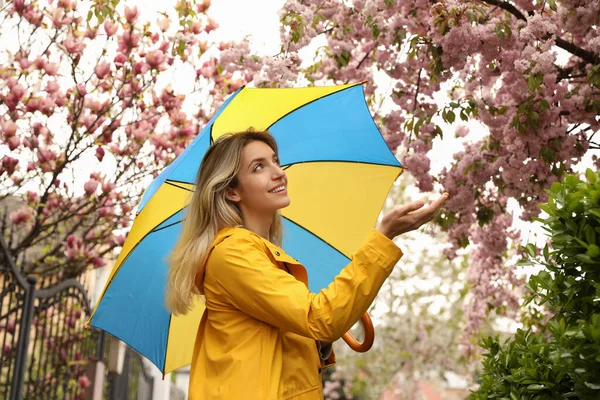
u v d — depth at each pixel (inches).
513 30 159.8
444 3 159.3
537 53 148.4
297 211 125.1
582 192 87.5
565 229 88.9
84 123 263.3
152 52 249.6
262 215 97.9
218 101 274.8
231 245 89.9
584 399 83.7
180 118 272.2
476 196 190.2
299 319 82.7
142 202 107.5
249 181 96.4
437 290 564.1
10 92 239.3
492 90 198.7
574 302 90.5
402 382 651.5
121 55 251.8
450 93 213.9
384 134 198.8
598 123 164.1
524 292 235.0
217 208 95.4
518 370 96.1
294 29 172.9
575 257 87.9
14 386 226.8
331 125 121.1
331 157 123.3
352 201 123.9
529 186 171.8
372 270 82.6
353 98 120.8
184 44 211.6
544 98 162.1
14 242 312.5
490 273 247.8
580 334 82.6
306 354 90.2
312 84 219.8
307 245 125.0
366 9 176.2
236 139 98.2
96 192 268.7
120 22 245.6
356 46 214.7
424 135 187.2
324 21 203.2
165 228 114.9
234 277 87.7
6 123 236.2
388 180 123.3
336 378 654.5
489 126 172.9
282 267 93.4
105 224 291.3
